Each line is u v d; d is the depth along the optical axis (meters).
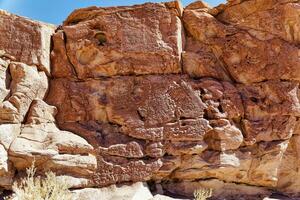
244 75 10.65
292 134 10.48
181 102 10.19
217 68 10.84
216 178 10.12
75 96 10.24
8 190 8.70
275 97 10.41
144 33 10.48
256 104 10.42
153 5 10.66
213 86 10.45
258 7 10.91
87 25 10.62
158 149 9.81
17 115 9.27
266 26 10.75
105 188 9.38
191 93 10.27
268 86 10.48
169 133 9.95
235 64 10.74
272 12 10.77
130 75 10.42
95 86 10.34
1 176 8.53
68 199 6.42
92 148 9.51
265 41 10.67
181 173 10.02
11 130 9.02
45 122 9.62
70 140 9.38
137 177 9.61
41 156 8.77
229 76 10.90
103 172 9.46
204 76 10.73
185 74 10.52
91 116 10.20
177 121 10.06
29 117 9.48
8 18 10.17
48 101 10.19
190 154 10.02
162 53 10.38
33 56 10.03
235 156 10.09
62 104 10.20
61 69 10.42
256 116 10.45
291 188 10.48
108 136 9.97
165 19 10.59
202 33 10.98
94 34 10.58
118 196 9.30
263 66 10.56
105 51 10.42
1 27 10.07
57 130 9.70
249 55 10.67
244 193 10.33
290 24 10.71
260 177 10.20
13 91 9.54
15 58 9.97
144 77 10.35
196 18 11.00
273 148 10.10
